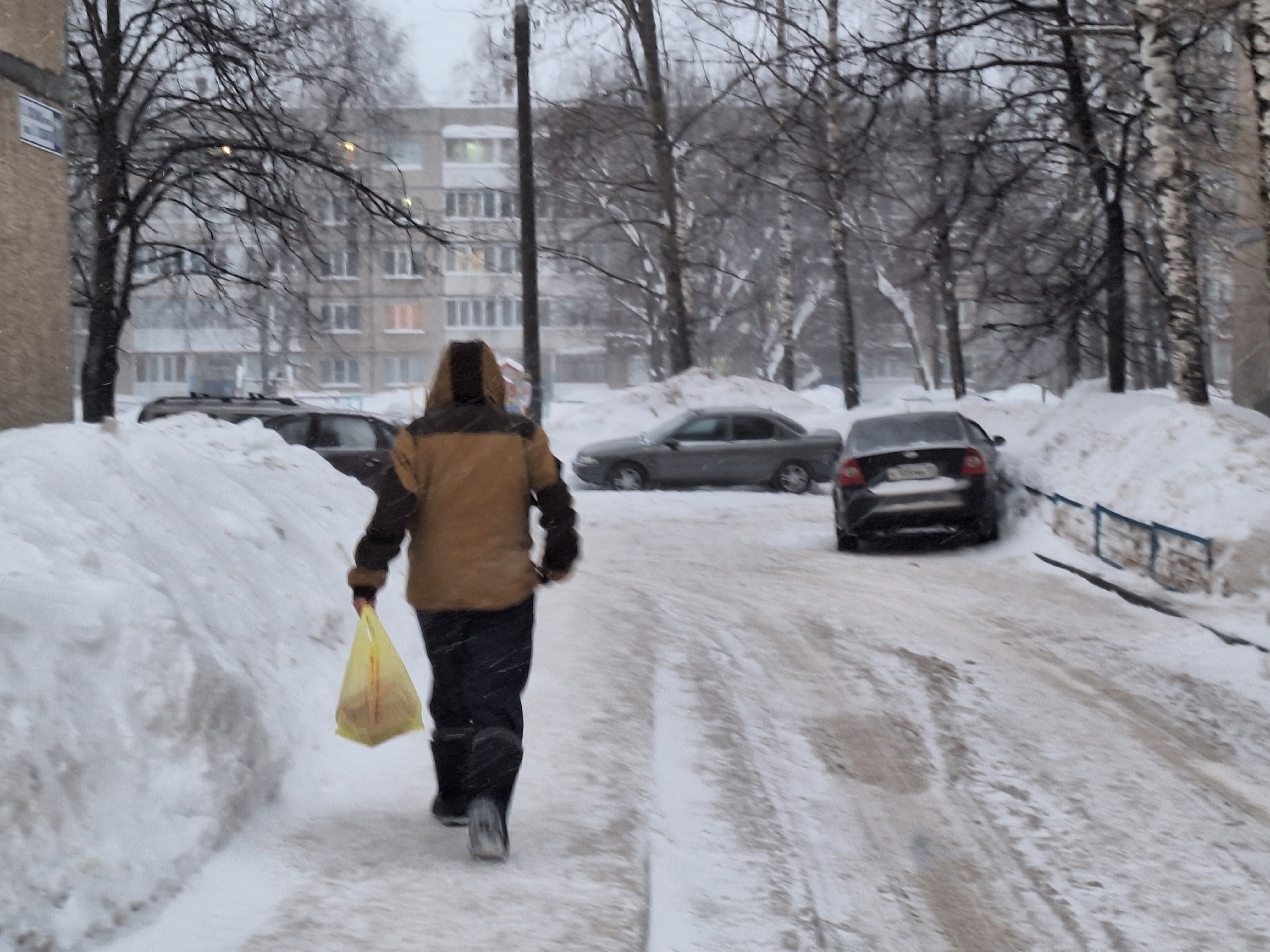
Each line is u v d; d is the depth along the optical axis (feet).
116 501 18.13
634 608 34.83
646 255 140.56
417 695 15.87
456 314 245.45
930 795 20.35
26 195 22.53
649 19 94.63
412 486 14.96
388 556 15.19
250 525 22.00
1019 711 25.44
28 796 11.76
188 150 57.06
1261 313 65.92
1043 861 17.76
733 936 14.38
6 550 14.43
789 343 122.83
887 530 48.32
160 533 18.47
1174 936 15.51
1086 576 41.04
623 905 13.76
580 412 96.48
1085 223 66.95
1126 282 64.23
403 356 245.04
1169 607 35.42
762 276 175.73
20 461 17.03
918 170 78.84
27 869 11.49
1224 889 16.94
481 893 13.85
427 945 12.42
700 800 18.85
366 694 15.10
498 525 14.98
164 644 14.56
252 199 56.39
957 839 18.48
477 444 15.02
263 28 53.83
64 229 23.67
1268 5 37.22
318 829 15.69
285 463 31.17
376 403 160.66
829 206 72.74
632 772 19.04
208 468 23.47
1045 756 22.50
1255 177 43.98
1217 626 32.37
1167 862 17.84
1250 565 35.58
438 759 15.98
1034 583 41.09
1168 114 47.24
